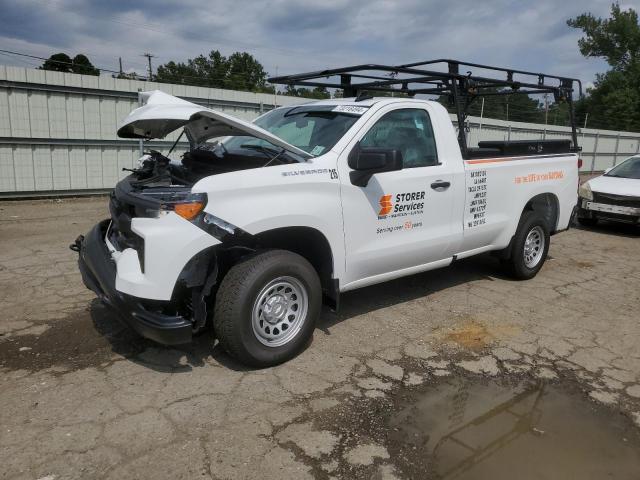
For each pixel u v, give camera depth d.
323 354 4.21
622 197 9.77
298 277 3.90
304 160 4.03
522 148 6.16
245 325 3.67
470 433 3.26
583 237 9.63
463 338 4.65
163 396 3.48
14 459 2.81
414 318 5.05
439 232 5.03
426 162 4.91
